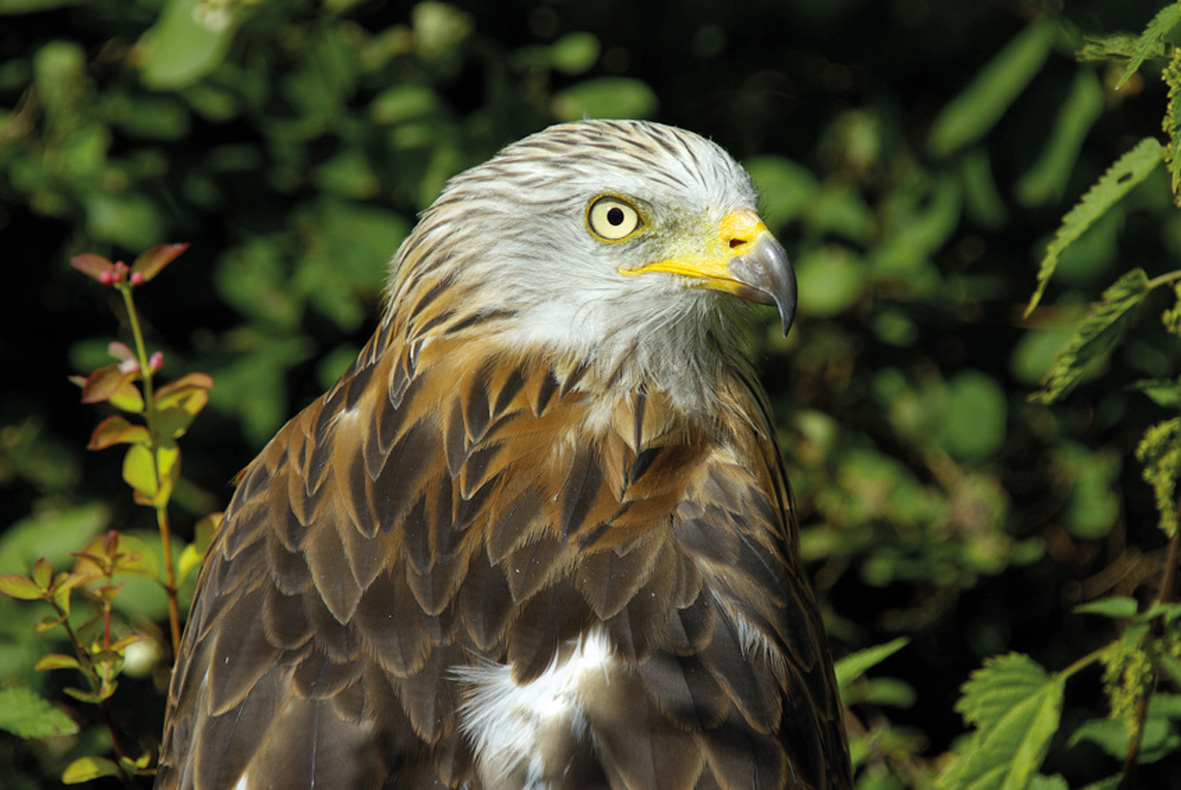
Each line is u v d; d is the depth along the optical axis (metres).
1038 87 10.16
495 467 5.92
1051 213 11.18
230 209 10.80
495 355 6.45
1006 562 11.16
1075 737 7.04
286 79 10.23
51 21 10.75
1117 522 11.81
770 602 5.68
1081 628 11.98
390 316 6.90
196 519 10.51
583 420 6.18
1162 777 11.16
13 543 9.19
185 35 9.19
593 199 6.58
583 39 10.73
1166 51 6.05
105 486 10.62
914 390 11.44
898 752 10.11
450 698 5.21
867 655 6.52
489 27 11.60
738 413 6.74
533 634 5.33
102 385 6.11
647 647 5.30
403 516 5.77
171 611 6.33
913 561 11.11
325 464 6.12
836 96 11.69
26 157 10.22
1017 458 11.93
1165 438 6.40
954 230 11.23
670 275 6.62
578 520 5.70
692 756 5.07
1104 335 6.21
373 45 10.71
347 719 5.18
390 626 5.41
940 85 11.49
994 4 10.98
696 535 5.75
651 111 11.01
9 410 10.66
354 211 10.28
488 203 6.67
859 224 10.79
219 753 5.25
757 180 10.65
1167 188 10.48
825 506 11.20
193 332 11.23
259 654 5.45
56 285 11.12
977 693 6.35
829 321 11.38
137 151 10.48
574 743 5.06
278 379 10.26
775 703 5.38
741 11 11.45
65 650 8.96
